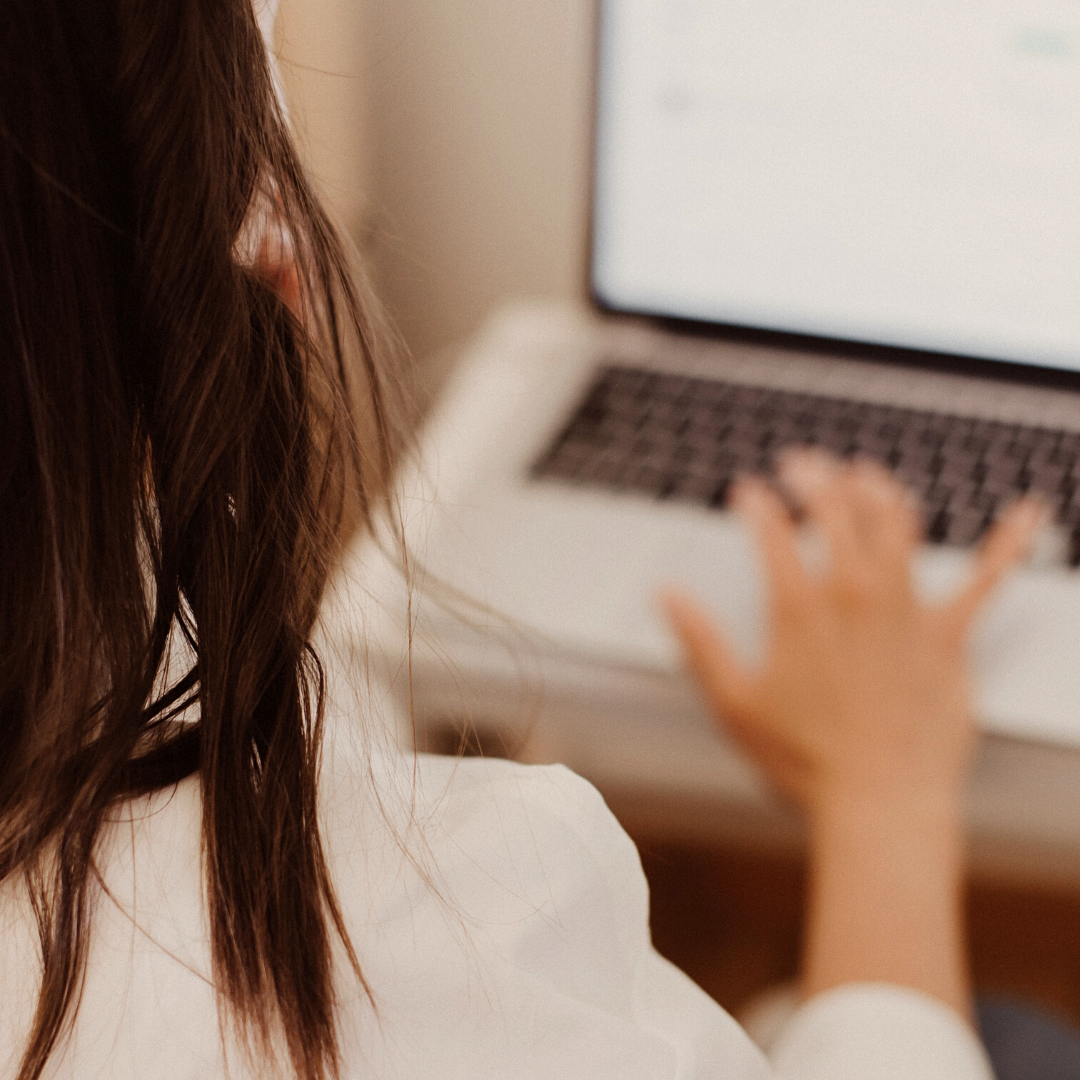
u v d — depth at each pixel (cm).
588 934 25
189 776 24
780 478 58
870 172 63
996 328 65
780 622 52
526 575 53
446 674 50
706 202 66
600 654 50
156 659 23
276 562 24
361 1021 23
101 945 22
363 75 70
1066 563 54
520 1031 23
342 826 24
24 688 22
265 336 23
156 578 23
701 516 56
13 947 23
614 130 65
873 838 47
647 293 69
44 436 20
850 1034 39
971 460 60
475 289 79
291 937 22
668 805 54
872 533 55
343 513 27
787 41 61
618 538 55
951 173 62
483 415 63
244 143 22
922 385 66
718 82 62
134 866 23
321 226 25
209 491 22
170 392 21
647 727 51
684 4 61
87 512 21
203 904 23
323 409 26
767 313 68
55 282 20
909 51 60
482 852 24
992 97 60
